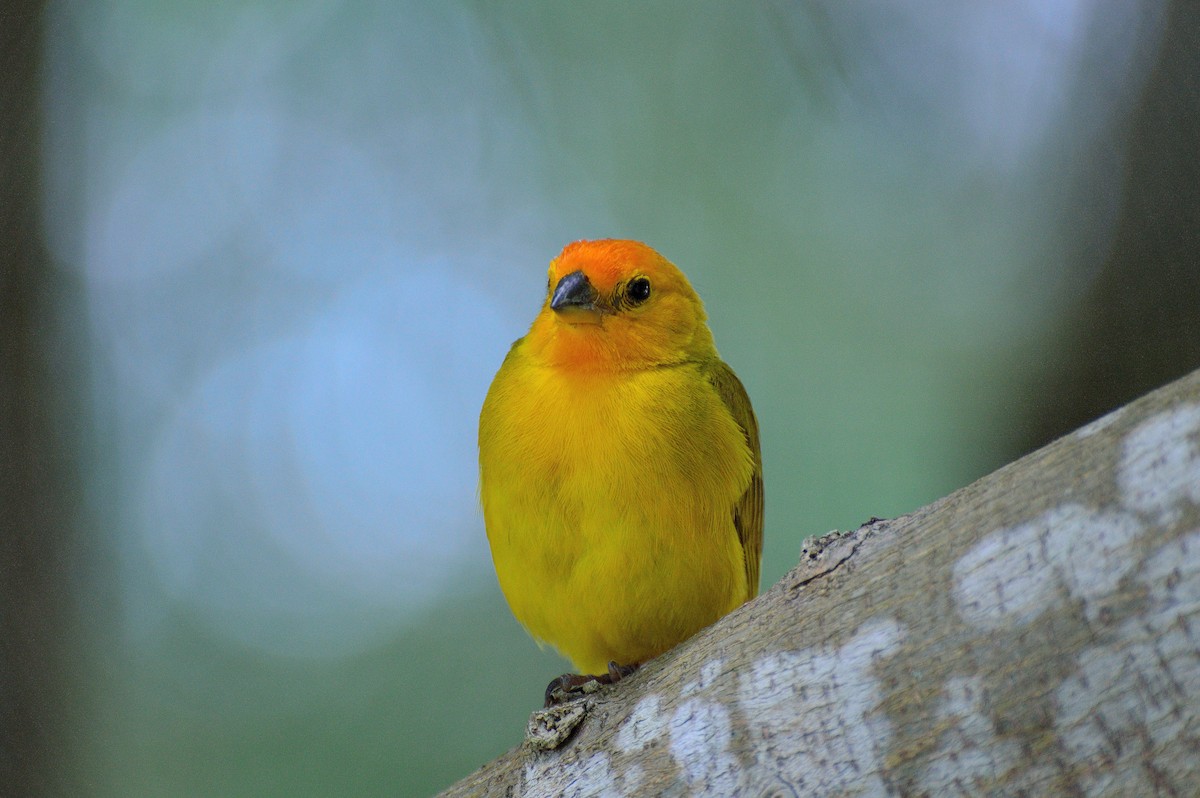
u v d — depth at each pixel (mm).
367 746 13484
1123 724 4492
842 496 13141
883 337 13469
